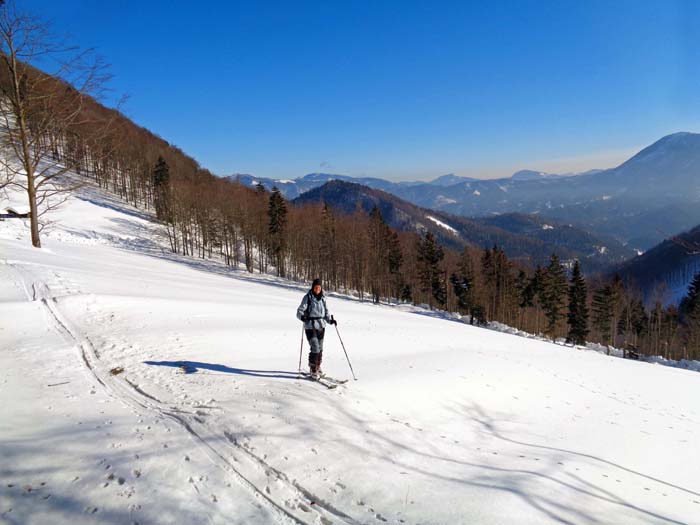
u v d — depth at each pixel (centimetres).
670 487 639
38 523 355
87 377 707
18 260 1686
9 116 1777
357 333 1477
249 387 692
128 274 2261
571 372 1416
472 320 5272
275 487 434
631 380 1488
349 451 520
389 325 1894
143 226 6562
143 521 367
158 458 463
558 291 5112
